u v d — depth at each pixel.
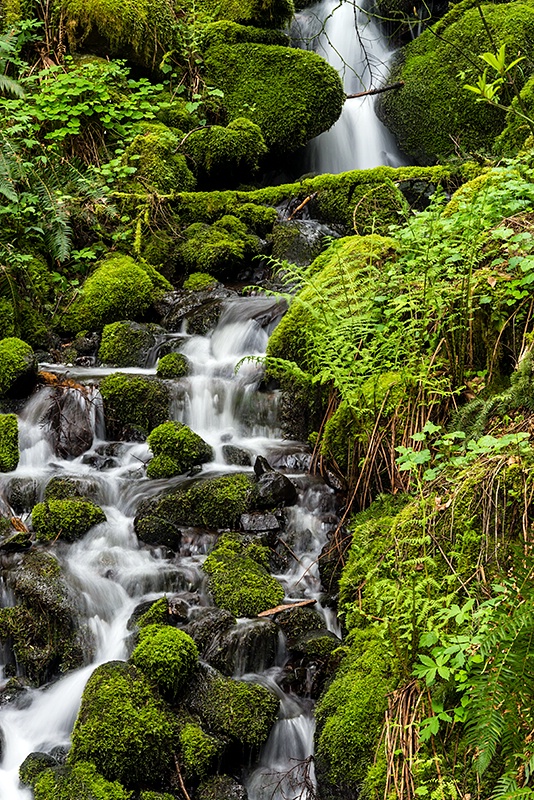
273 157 9.12
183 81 9.16
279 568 4.20
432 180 7.36
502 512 3.05
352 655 3.46
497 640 2.41
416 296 4.30
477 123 8.75
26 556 4.08
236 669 3.63
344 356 4.26
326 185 7.71
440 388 4.07
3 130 6.88
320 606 3.95
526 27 8.70
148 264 7.07
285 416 5.08
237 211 7.61
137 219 7.35
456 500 3.22
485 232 4.28
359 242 5.15
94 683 3.39
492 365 4.04
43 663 3.73
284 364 4.45
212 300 6.41
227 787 3.22
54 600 3.82
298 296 4.91
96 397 5.33
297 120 8.90
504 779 2.34
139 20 8.68
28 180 6.65
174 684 3.43
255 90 9.11
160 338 6.13
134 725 3.24
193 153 8.40
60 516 4.30
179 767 3.25
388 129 9.73
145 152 7.89
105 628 3.87
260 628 3.69
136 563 4.19
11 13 8.68
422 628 2.98
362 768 3.06
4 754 3.43
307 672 3.61
